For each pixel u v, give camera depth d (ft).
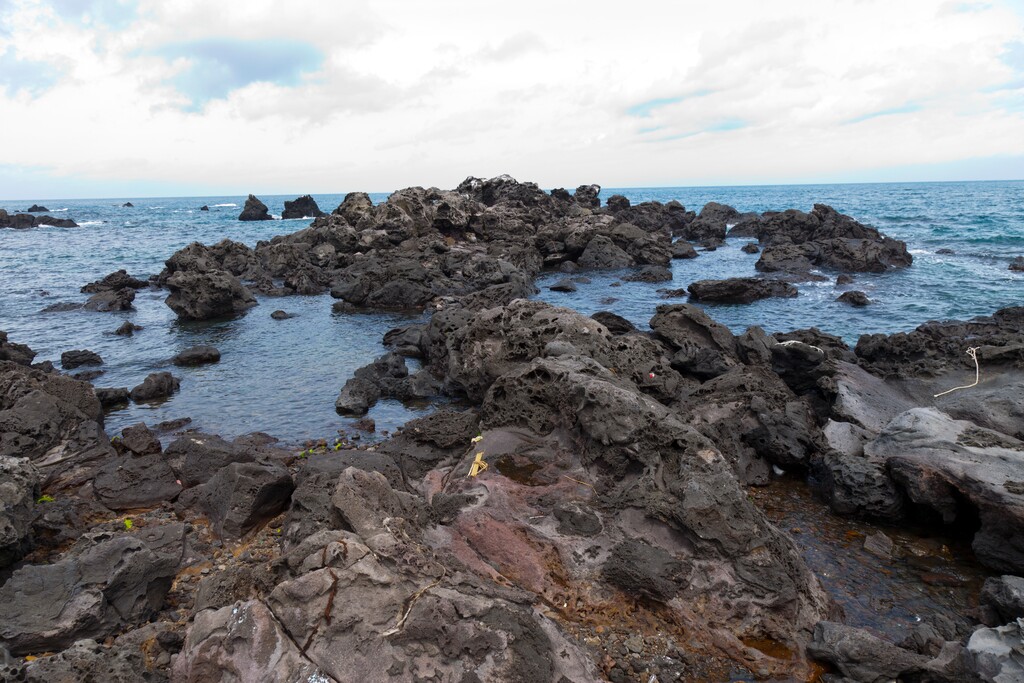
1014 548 25.81
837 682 19.81
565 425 31.89
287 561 18.57
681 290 104.42
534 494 27.25
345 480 22.24
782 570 22.80
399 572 18.54
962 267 118.21
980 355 46.29
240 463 30.73
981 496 26.94
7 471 27.17
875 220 224.53
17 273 130.93
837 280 107.24
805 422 39.32
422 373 53.06
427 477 31.99
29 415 35.47
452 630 17.63
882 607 24.34
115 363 63.16
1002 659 18.40
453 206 149.89
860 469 31.58
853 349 63.57
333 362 62.75
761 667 20.65
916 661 19.83
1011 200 342.85
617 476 27.94
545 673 17.85
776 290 98.02
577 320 46.78
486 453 31.17
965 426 32.45
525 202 194.18
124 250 175.32
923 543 29.04
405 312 89.45
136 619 21.90
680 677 20.21
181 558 26.20
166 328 80.38
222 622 17.46
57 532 27.66
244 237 213.87
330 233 133.90
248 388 54.24
